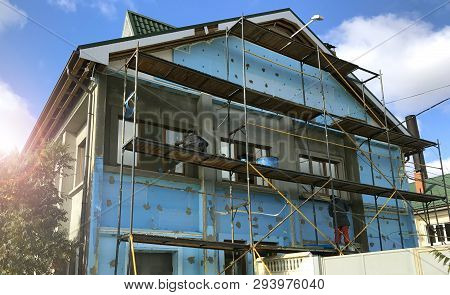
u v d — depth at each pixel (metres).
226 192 13.35
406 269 9.83
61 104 13.95
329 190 16.11
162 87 13.20
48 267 9.90
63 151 11.62
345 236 14.52
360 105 18.88
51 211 10.94
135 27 13.98
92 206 10.83
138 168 12.21
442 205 22.08
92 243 10.55
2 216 10.36
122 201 11.38
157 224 11.76
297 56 16.28
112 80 12.35
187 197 12.58
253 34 14.93
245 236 13.22
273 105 14.41
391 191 15.74
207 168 13.02
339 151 17.20
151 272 11.53
